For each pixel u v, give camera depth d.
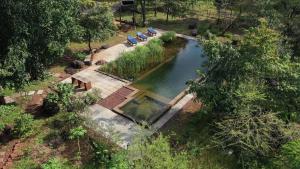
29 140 16.91
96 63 25.25
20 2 16.94
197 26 33.22
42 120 18.41
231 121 15.20
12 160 15.62
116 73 24.25
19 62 17.06
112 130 16.86
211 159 15.28
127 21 34.00
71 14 21.72
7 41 17.62
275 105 16.52
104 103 20.38
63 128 17.72
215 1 37.16
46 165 14.61
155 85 22.88
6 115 18.66
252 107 15.91
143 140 15.08
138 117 19.02
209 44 18.22
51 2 18.28
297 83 16.52
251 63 16.70
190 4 35.50
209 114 18.53
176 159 13.80
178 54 27.69
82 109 18.72
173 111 19.64
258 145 14.26
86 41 26.53
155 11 36.62
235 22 33.41
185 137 17.14
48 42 19.12
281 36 21.77
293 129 15.10
